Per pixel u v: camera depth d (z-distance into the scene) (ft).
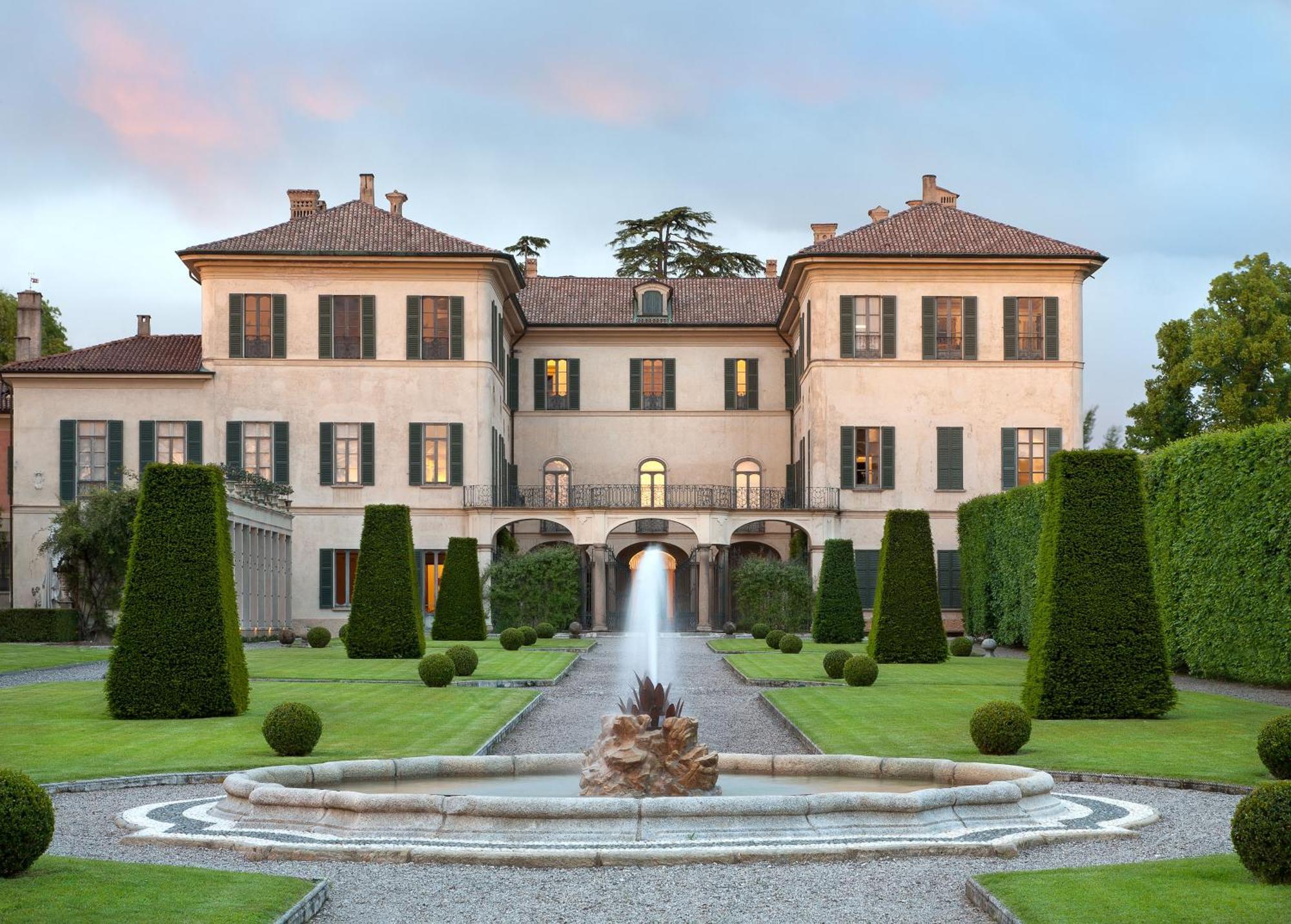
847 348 189.78
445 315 189.06
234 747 66.64
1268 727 54.39
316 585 186.60
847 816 45.14
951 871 39.93
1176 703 78.33
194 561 79.25
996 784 48.26
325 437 187.52
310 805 46.44
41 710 81.05
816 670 115.85
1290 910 32.27
